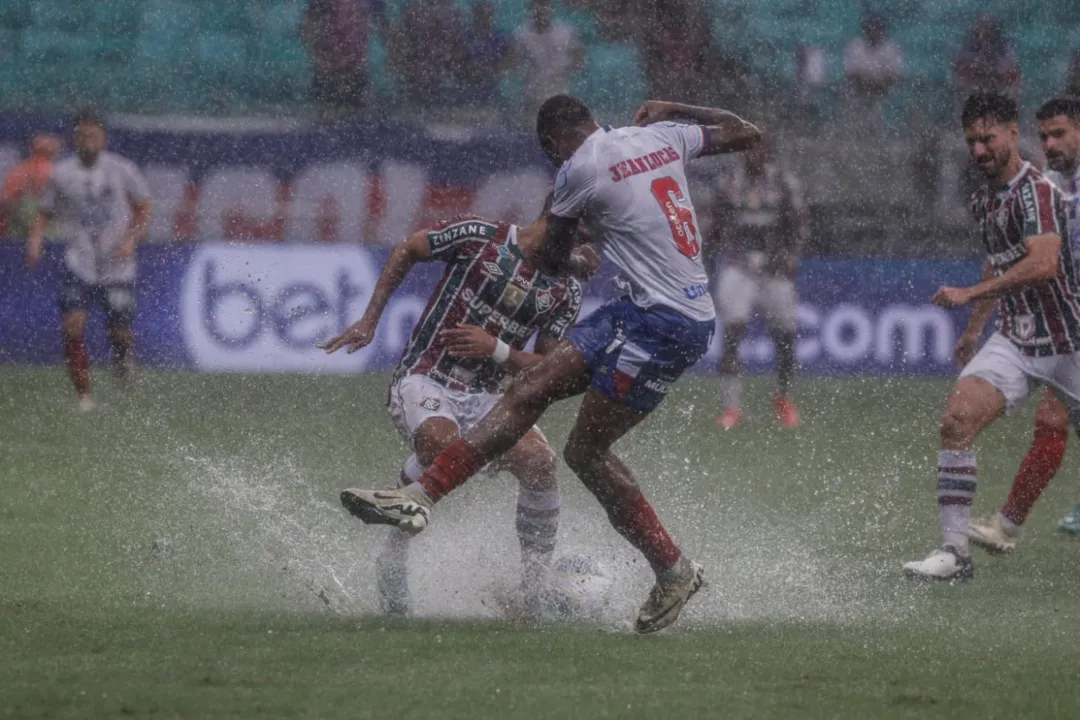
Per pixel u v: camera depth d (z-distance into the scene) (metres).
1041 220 23.36
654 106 20.09
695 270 19.03
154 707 15.16
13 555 23.62
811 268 53.97
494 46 58.56
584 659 17.47
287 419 40.47
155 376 48.38
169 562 23.30
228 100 59.03
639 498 19.06
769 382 51.25
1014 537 25.45
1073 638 19.20
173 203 51.25
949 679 16.91
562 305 20.73
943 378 53.12
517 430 18.89
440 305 20.69
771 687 16.36
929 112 58.94
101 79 59.22
